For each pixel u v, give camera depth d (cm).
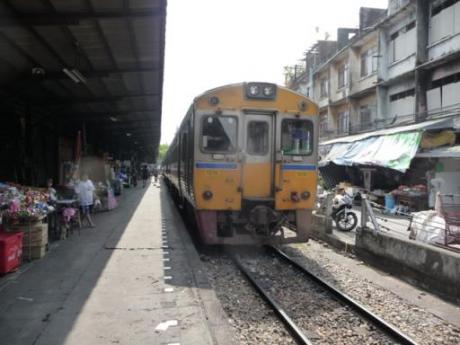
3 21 859
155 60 1227
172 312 538
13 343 444
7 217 799
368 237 901
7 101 1406
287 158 920
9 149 1480
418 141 1495
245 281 753
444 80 1728
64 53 1113
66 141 2308
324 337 520
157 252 890
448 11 1698
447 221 829
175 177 1756
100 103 1816
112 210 1727
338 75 2850
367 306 636
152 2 840
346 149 2036
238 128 906
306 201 930
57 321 505
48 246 935
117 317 520
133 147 5062
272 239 923
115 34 1002
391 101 2136
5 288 631
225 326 503
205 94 904
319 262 909
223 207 897
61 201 1076
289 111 927
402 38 2028
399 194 1664
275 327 545
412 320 581
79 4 832
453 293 654
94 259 823
